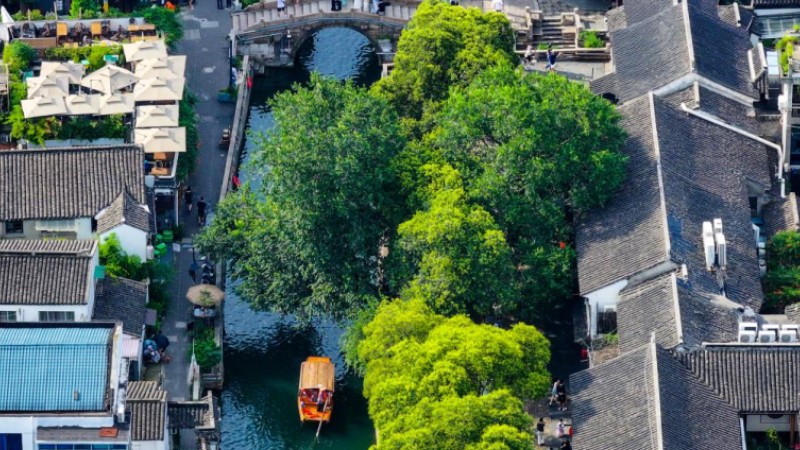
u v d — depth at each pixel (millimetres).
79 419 199750
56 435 199375
